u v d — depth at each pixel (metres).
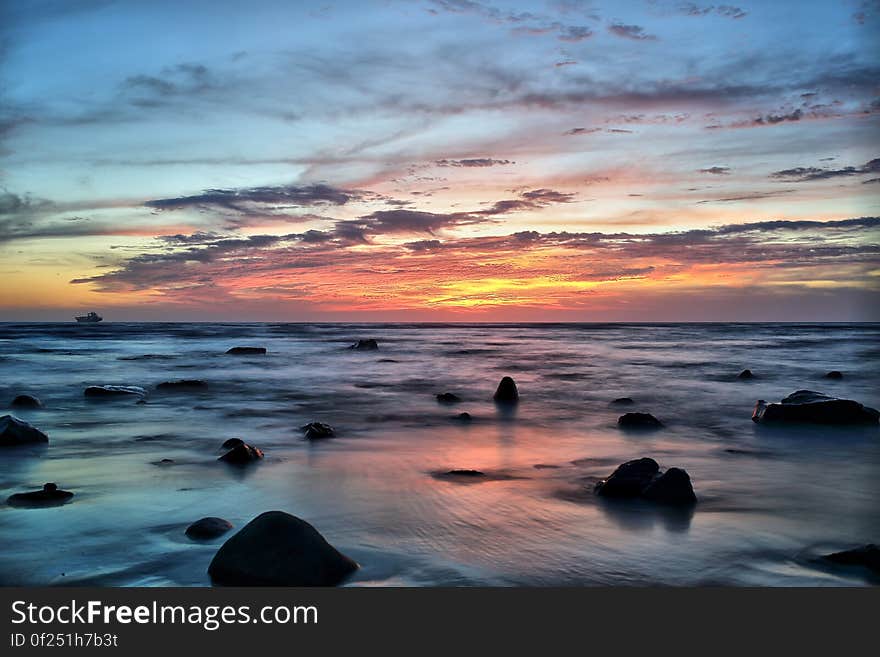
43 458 9.42
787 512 6.95
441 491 7.65
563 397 17.36
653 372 24.94
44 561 5.52
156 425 12.45
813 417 12.90
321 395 17.47
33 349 38.16
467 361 30.42
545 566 5.45
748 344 48.44
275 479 8.20
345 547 5.80
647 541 6.01
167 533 6.17
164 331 74.88
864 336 65.81
